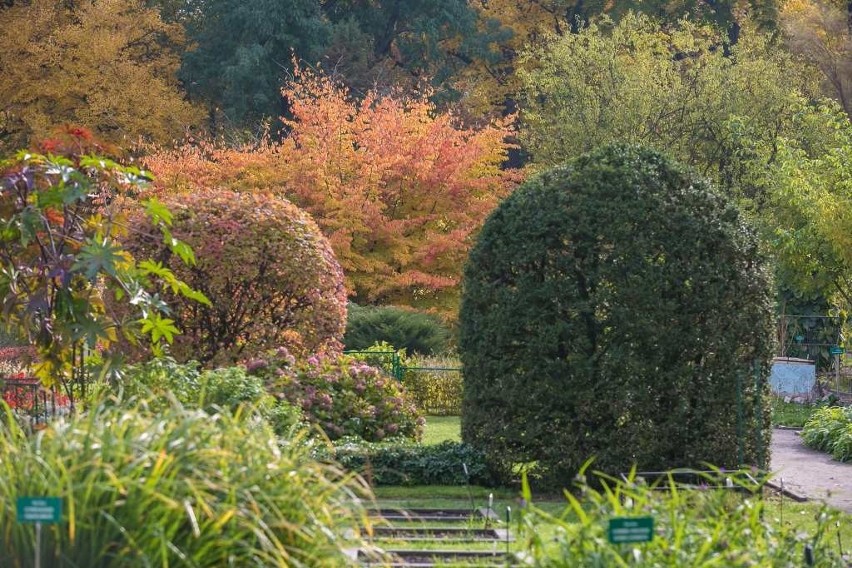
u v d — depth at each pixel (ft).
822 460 45.32
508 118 83.82
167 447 17.48
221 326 45.32
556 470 35.04
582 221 34.68
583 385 34.63
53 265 31.63
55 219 33.12
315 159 77.87
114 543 16.34
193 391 35.68
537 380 34.96
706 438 34.83
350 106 83.76
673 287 34.60
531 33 142.41
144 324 34.22
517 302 34.99
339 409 40.98
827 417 49.85
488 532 28.09
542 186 35.76
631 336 34.37
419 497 34.47
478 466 35.96
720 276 34.73
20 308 32.96
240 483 17.46
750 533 19.86
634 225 34.68
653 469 34.76
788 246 68.69
